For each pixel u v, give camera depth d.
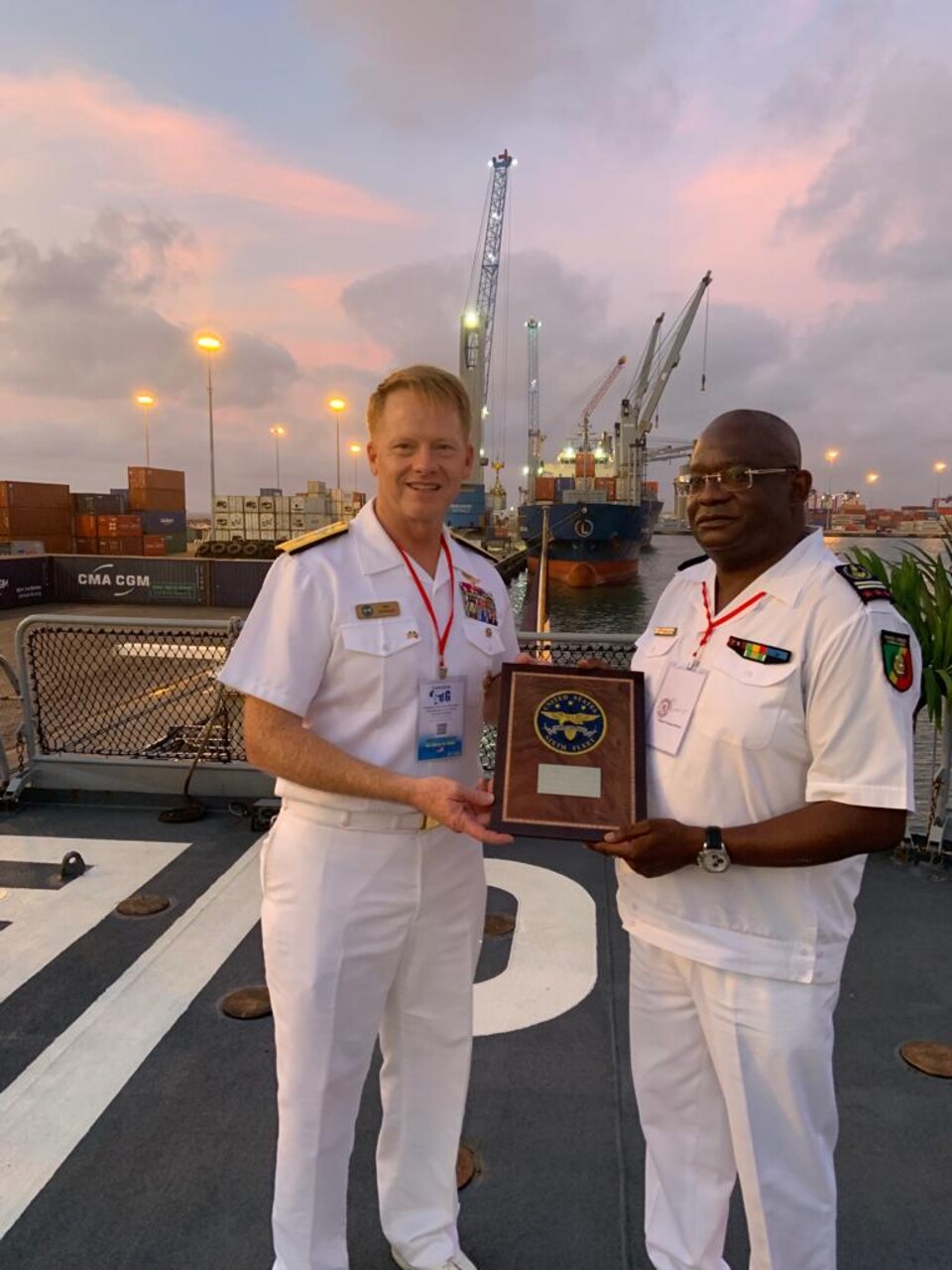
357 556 1.59
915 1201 1.99
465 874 1.70
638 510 47.22
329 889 1.55
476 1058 2.52
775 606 1.36
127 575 23.23
